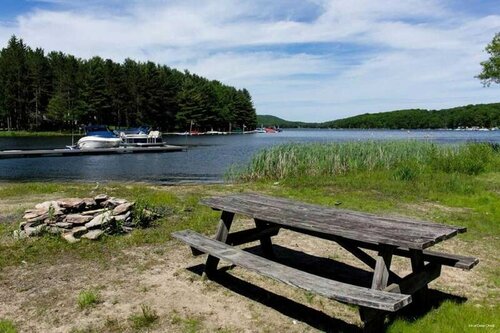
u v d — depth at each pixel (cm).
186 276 473
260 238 531
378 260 345
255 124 11606
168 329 349
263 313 382
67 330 347
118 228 631
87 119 7112
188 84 8938
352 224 370
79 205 642
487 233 679
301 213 421
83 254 541
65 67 7481
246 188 1219
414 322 356
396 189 1128
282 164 1521
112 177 1769
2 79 6488
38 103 6875
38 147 3600
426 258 398
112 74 7319
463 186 1118
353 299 296
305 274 351
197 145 4400
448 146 1955
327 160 1551
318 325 359
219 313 381
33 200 966
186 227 682
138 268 496
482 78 2291
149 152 3209
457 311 377
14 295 416
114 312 380
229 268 501
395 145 1822
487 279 475
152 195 1027
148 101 7725
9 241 589
